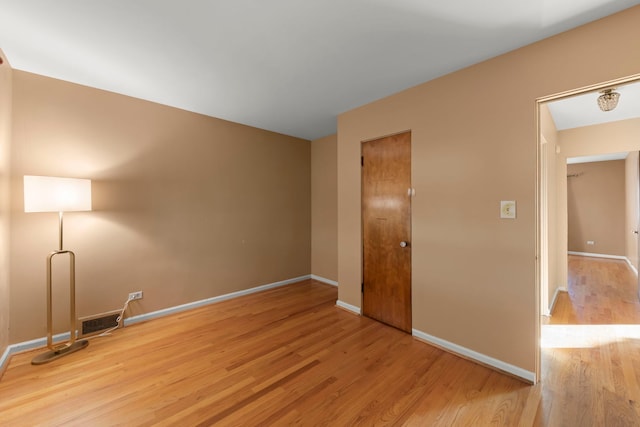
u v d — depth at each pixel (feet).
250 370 6.93
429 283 8.34
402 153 9.11
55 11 5.32
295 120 12.22
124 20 5.63
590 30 5.65
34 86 7.87
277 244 14.19
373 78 8.19
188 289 11.07
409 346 8.15
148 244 10.04
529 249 6.45
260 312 10.81
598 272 16.74
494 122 6.96
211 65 7.48
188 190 11.04
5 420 5.28
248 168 12.98
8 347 7.40
